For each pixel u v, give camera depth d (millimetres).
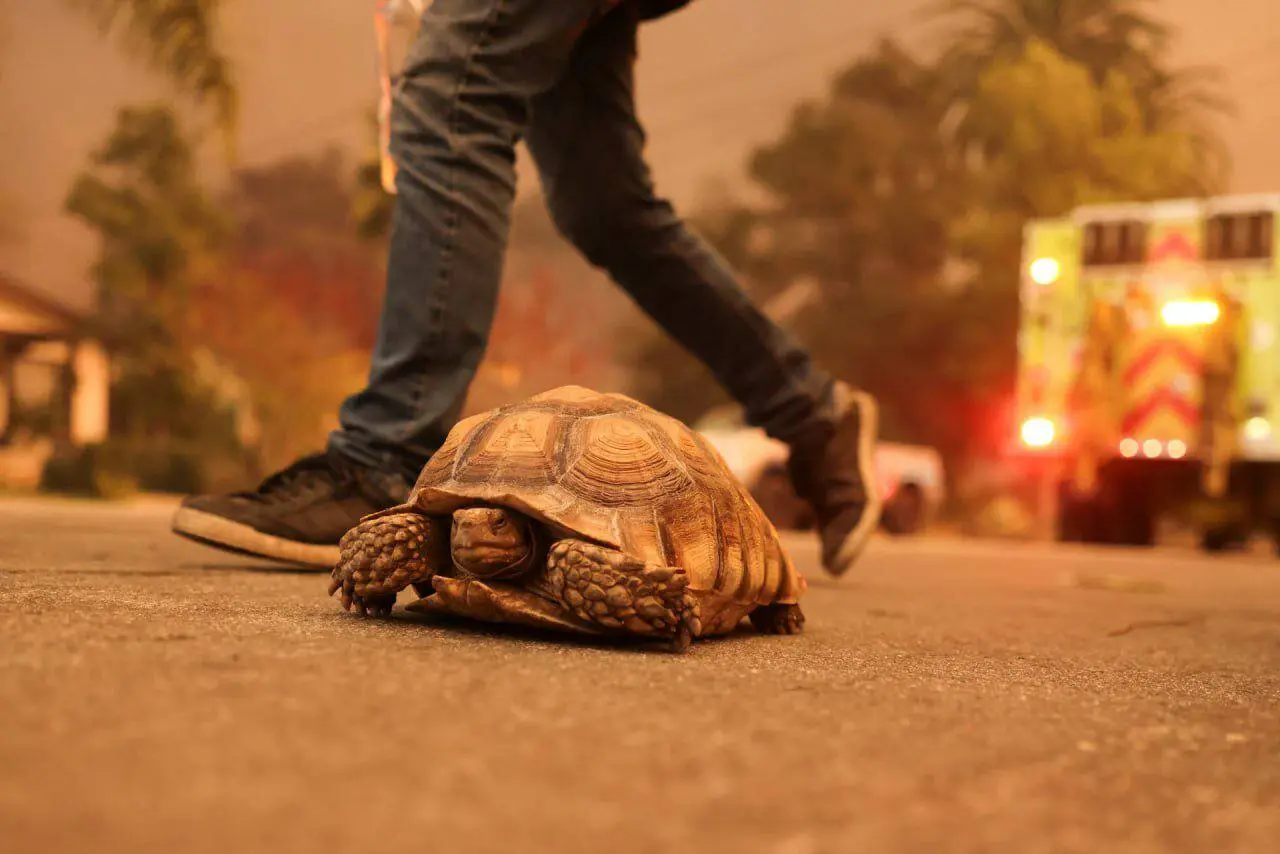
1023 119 23578
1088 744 1292
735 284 3812
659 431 2209
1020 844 885
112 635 1604
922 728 1324
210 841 781
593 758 1064
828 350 25609
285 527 2965
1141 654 2424
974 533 19109
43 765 930
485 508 1941
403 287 2941
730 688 1528
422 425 2975
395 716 1186
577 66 3445
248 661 1449
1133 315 10109
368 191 13234
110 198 17344
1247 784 1135
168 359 18172
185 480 17219
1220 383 9844
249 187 27000
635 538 1952
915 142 27062
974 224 23875
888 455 13953
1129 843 907
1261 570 7961
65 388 21094
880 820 923
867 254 26438
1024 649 2395
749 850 826
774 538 2381
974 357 23812
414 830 831
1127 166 23594
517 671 1542
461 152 2895
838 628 2666
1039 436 10328
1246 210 9828
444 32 2893
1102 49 27719
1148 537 10922
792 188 26500
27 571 2693
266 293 23750
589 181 3539
